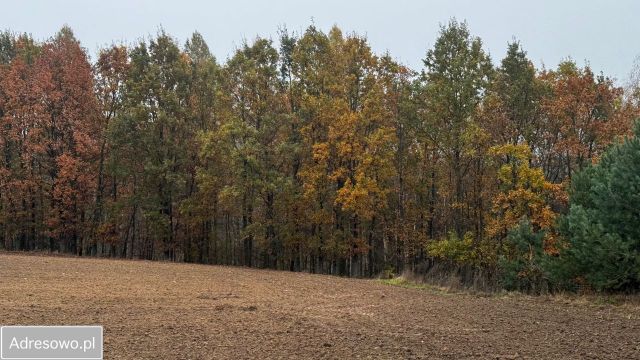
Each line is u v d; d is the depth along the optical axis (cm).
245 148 3142
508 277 1900
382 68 3344
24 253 3469
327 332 998
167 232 3722
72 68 3778
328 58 3322
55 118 3831
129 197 3722
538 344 922
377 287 1950
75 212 3850
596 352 863
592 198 1612
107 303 1272
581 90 2789
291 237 3291
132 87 3712
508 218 2402
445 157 3150
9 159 4000
